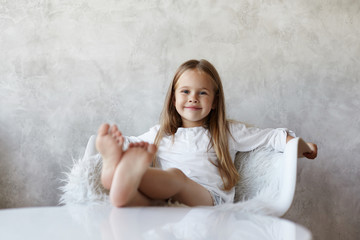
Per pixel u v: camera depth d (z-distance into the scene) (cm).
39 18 172
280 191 122
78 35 172
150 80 172
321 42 172
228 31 171
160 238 71
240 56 172
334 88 171
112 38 172
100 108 173
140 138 156
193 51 171
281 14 172
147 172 106
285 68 172
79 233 73
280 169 130
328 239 171
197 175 140
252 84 172
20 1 172
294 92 172
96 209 96
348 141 171
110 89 173
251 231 78
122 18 172
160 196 109
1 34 172
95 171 121
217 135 149
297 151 123
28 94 173
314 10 172
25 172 174
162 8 171
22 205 173
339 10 172
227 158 145
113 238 71
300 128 172
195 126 157
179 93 151
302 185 172
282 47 172
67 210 95
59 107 173
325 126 171
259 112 172
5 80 173
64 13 172
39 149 173
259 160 142
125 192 96
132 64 172
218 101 154
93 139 138
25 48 172
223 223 85
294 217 172
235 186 146
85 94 173
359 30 172
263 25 172
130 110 173
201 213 94
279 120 172
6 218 86
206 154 146
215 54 171
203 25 172
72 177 119
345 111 171
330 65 171
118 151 101
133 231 76
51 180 173
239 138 148
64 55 172
